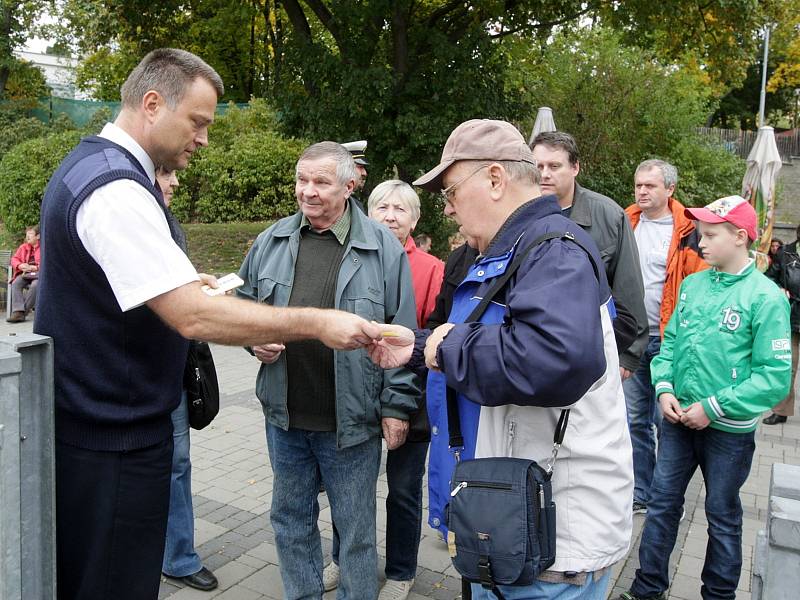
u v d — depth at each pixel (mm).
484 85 12070
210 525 3896
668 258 4137
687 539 3879
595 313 1526
